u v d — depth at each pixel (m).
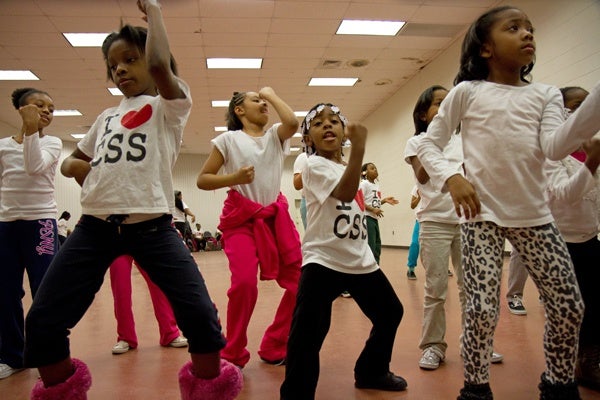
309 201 1.69
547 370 1.43
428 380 1.83
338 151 1.80
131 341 2.48
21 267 2.21
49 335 1.18
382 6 6.33
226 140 2.13
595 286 1.69
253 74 8.84
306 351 1.50
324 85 9.74
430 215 2.08
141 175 1.32
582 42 5.17
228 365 1.37
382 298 1.67
